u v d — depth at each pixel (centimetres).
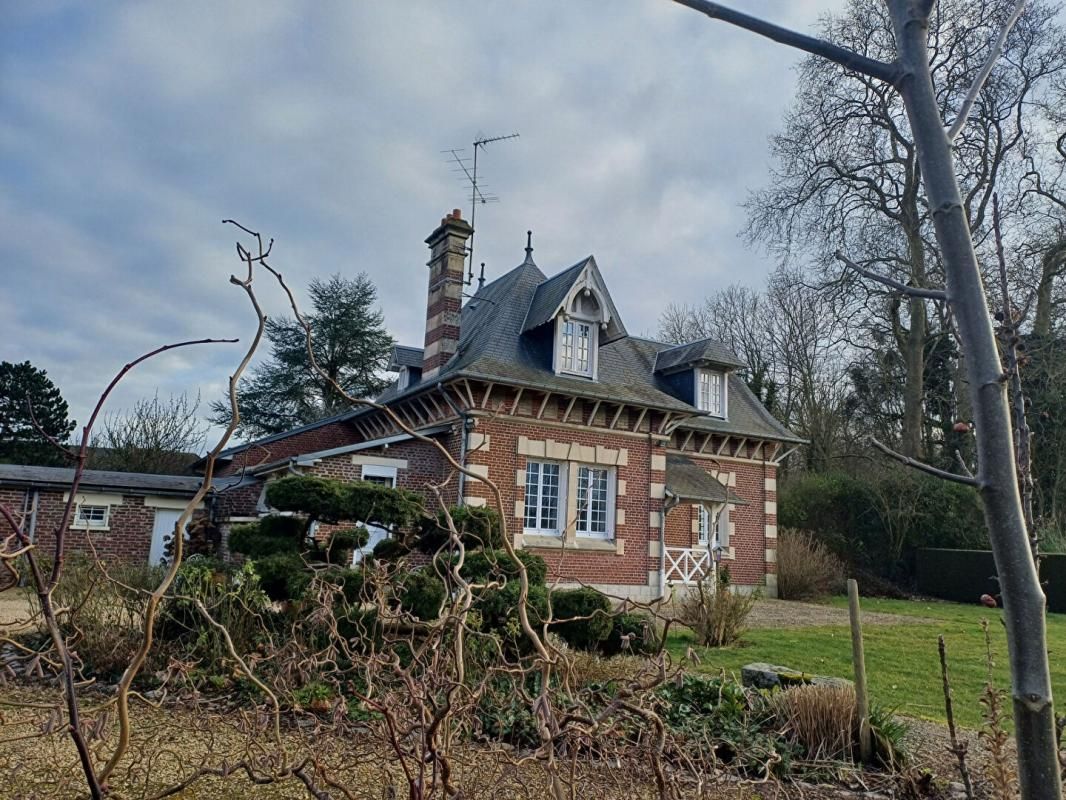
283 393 3559
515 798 357
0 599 1162
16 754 448
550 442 1612
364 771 428
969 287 156
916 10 173
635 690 259
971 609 1842
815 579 2027
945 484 2338
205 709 558
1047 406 2083
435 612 661
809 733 531
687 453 1967
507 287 1884
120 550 1698
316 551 893
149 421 3033
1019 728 140
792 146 2469
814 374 3164
